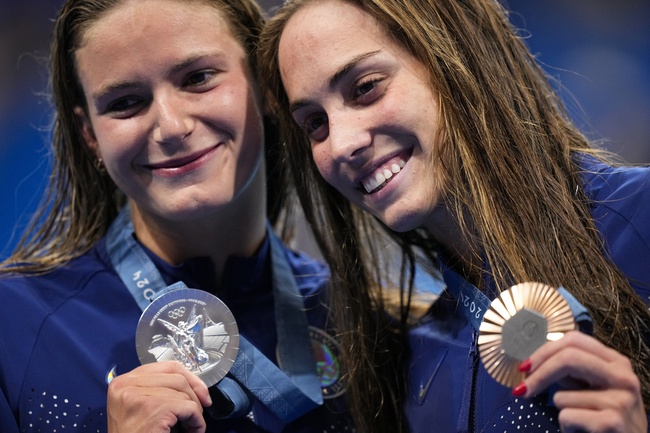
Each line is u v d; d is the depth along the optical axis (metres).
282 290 8.64
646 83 15.34
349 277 8.54
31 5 15.69
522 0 15.93
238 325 8.41
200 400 7.16
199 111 7.79
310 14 7.51
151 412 6.97
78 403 7.75
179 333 7.62
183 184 7.84
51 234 8.98
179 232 8.28
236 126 7.95
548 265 6.96
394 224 7.41
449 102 7.28
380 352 8.42
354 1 7.43
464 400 7.48
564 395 5.81
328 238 8.63
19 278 8.35
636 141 15.20
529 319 6.05
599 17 15.62
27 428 7.75
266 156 8.92
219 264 8.53
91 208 8.91
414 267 8.59
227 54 8.00
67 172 8.92
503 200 7.20
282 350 8.35
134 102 7.84
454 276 7.82
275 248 8.85
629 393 5.72
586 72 15.59
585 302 6.78
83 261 8.59
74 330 8.05
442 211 7.52
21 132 15.47
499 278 7.23
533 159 7.30
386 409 8.27
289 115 8.20
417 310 8.67
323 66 7.31
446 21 7.53
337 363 8.46
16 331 8.00
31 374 7.84
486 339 6.14
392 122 7.21
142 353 7.57
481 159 7.27
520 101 7.59
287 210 9.40
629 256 6.94
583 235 7.00
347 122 7.30
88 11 7.87
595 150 7.89
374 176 7.36
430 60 7.30
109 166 7.97
